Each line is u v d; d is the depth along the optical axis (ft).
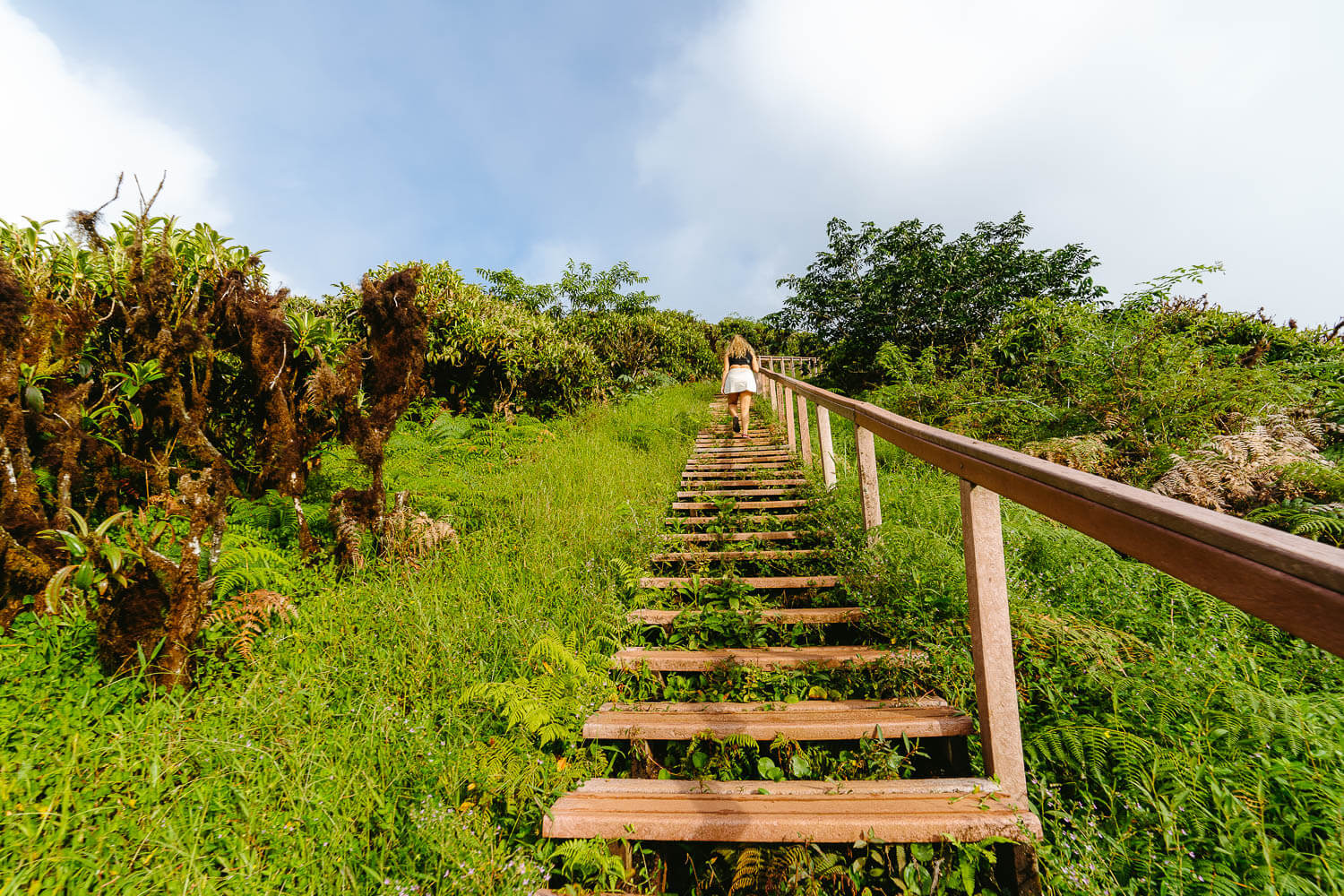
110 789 5.23
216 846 5.00
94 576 6.19
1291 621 2.67
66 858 4.41
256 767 5.73
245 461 12.57
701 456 23.43
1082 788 5.75
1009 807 5.48
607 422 29.78
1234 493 12.19
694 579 10.87
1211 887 4.43
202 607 7.43
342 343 12.30
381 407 11.44
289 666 7.64
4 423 6.90
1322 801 4.80
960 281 42.52
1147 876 4.78
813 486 15.81
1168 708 6.18
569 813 5.74
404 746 6.26
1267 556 2.80
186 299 9.63
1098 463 15.46
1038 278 41.19
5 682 6.38
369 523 11.34
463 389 27.09
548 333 31.04
